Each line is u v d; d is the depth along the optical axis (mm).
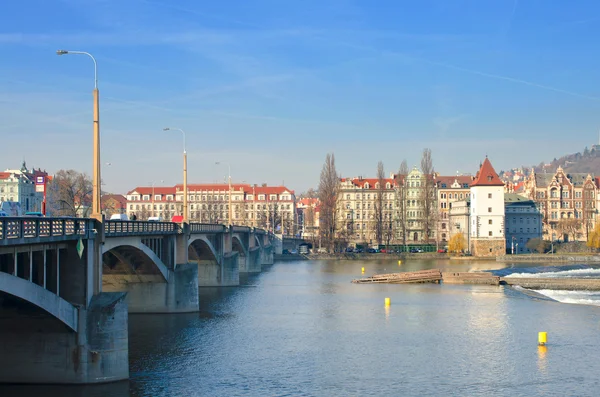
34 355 44219
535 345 63031
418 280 123938
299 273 147375
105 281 75750
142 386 47125
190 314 78500
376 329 70938
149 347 60406
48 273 44000
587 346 62625
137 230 62875
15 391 43312
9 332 44000
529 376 51688
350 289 111875
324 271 153375
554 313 83438
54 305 40969
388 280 123375
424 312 83812
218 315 79000
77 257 44750
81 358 44312
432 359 57031
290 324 73500
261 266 171125
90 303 45438
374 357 57656
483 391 47688
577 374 52250
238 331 68750
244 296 100250
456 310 85812
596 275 143125
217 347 60844
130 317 75250
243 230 139000
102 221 47406
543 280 120062
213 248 108250
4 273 35344
